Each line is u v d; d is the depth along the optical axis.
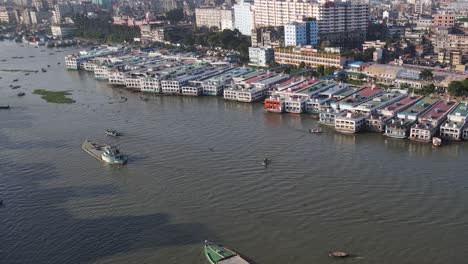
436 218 178.25
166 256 162.00
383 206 188.50
